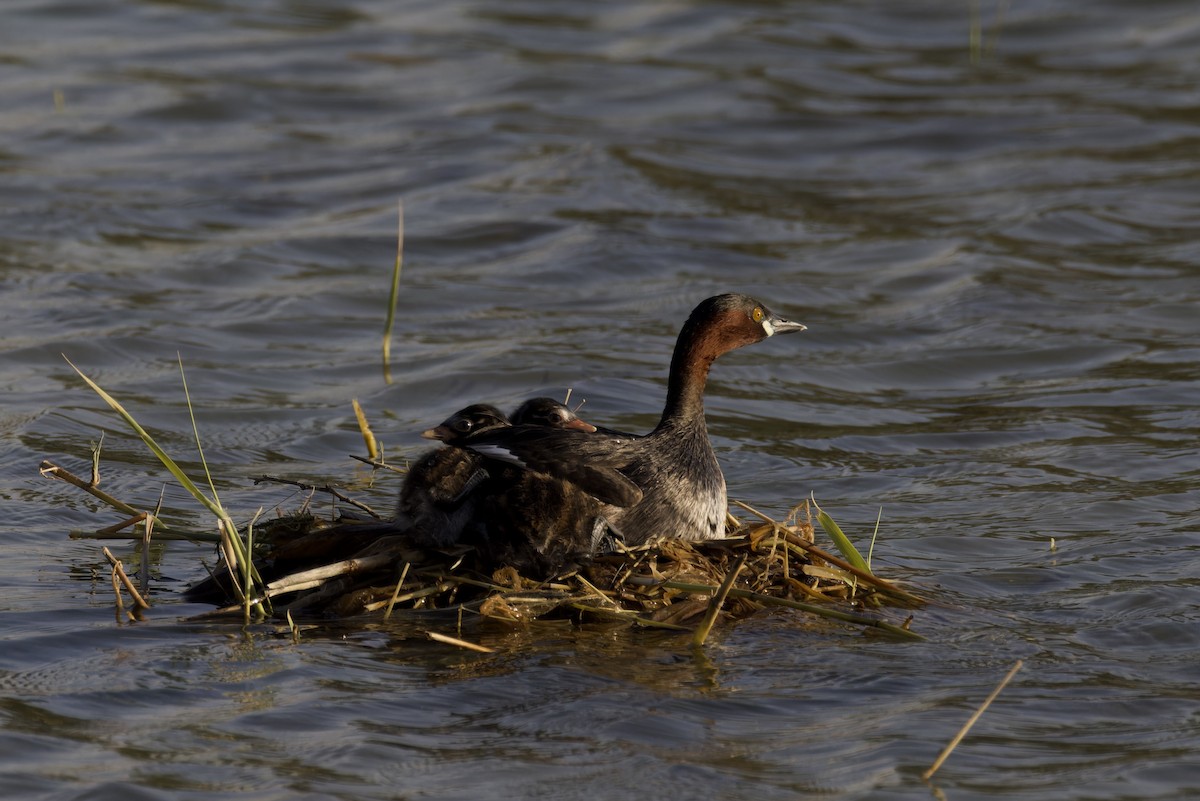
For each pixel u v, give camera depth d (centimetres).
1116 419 1555
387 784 798
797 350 1798
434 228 2180
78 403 1564
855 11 3297
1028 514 1296
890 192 2366
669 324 1867
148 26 3112
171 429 1512
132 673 930
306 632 1000
